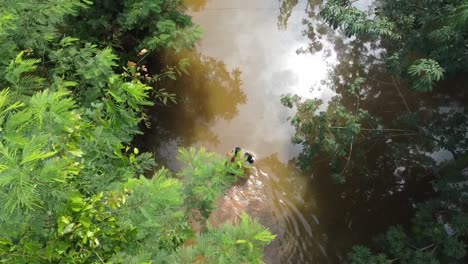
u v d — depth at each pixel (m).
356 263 7.76
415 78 8.24
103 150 3.70
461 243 7.16
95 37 8.45
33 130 2.55
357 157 10.04
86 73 4.86
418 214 7.93
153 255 3.80
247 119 11.45
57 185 2.44
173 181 3.66
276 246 9.44
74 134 2.68
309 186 10.33
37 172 2.19
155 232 3.95
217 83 11.95
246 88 11.93
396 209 9.89
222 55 12.46
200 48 12.52
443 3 7.93
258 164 10.61
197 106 11.62
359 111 9.16
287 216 9.88
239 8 13.48
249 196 9.95
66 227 2.54
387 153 10.40
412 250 7.59
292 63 12.33
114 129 3.60
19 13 4.19
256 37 12.83
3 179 2.06
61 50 5.12
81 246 2.75
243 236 3.73
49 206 2.50
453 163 9.04
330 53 12.41
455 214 7.72
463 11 6.11
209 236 3.89
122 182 4.14
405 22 8.62
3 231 2.49
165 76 11.62
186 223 4.47
